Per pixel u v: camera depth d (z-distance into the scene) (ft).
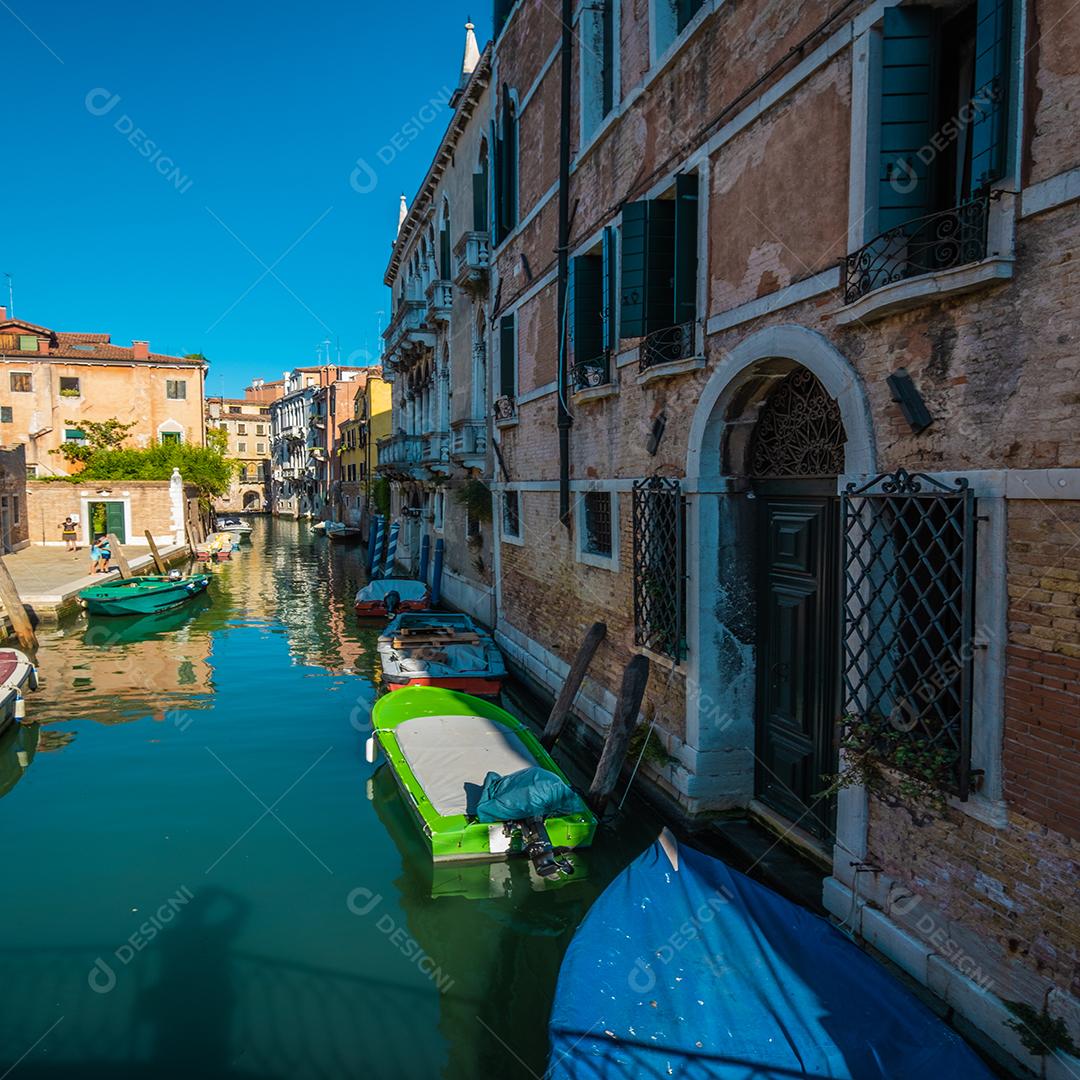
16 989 17.22
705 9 20.22
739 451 21.29
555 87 32.58
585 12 28.86
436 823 21.08
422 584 63.93
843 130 15.78
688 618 21.98
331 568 98.07
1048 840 11.86
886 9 14.14
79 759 30.91
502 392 41.52
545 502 35.19
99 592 60.49
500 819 20.86
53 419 117.80
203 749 32.04
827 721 18.84
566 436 31.40
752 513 21.49
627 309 23.73
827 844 18.84
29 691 40.24
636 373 25.18
